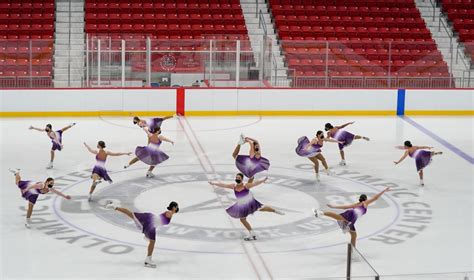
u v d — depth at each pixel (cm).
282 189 1978
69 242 1548
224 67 2936
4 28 3241
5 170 2103
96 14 3372
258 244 1558
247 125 2802
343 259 1475
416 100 3072
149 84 2916
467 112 3103
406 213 1788
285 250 1525
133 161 2081
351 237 1488
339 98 3027
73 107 2892
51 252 1488
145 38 2998
